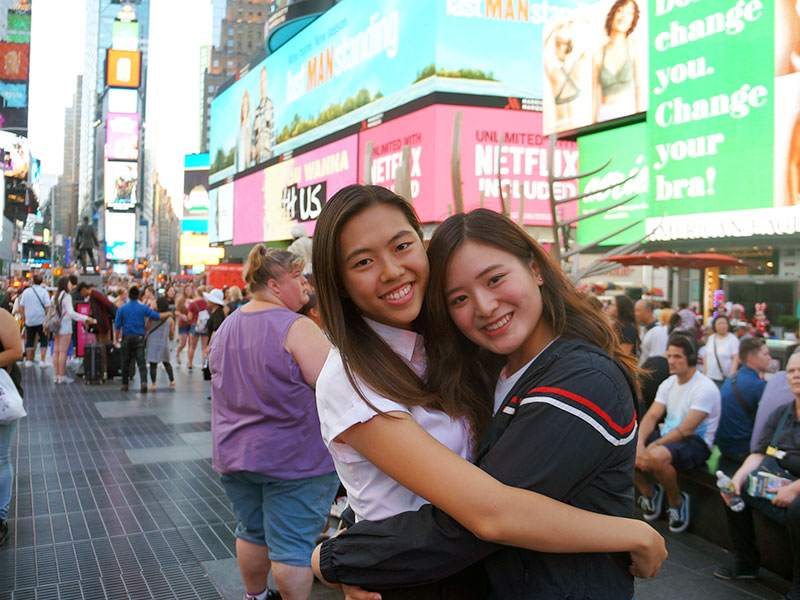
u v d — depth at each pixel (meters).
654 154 11.89
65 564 4.11
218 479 5.96
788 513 3.63
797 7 9.84
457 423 1.46
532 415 1.27
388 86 24.84
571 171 21.94
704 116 11.03
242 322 2.92
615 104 13.75
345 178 28.30
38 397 10.43
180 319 14.72
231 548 4.38
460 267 1.41
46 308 14.09
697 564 4.21
